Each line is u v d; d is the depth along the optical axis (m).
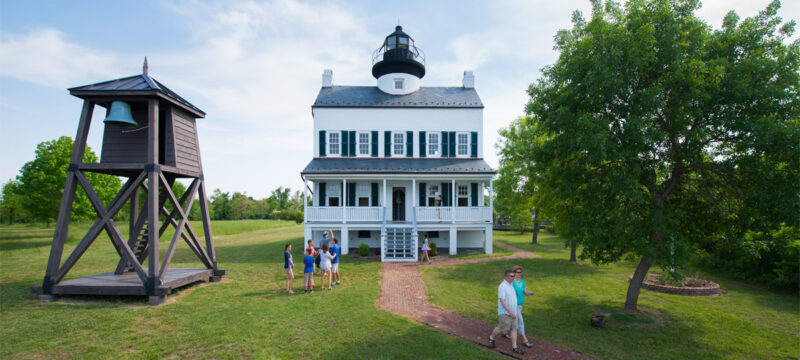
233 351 6.61
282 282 12.47
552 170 10.49
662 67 8.45
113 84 10.66
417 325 8.31
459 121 22.19
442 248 21.27
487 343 7.46
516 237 34.84
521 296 7.49
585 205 9.56
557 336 8.02
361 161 21.30
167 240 29.84
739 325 8.91
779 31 8.28
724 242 9.83
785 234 11.91
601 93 8.57
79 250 9.98
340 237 20.72
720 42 8.65
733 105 8.16
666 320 9.24
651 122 8.56
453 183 19.80
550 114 9.54
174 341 7.01
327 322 8.24
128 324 7.90
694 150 8.40
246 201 92.88
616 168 9.01
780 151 7.49
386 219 20.97
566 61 9.62
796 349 7.56
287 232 40.12
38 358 6.22
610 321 9.13
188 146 11.91
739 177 8.51
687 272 8.55
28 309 8.95
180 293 10.75
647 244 8.41
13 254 19.77
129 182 12.06
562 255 20.67
